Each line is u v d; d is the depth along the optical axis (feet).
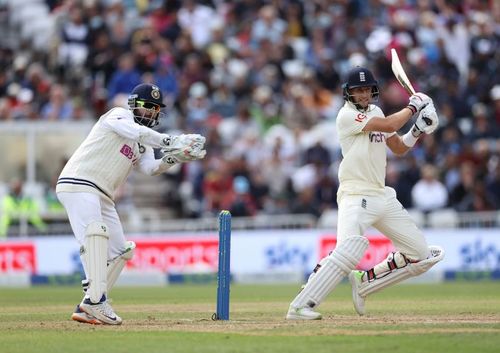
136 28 272.31
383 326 91.40
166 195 246.47
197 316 111.24
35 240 223.92
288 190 238.07
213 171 236.43
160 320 103.65
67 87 267.39
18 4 300.81
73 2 277.23
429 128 102.89
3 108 251.80
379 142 102.53
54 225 225.35
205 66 265.13
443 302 136.77
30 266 223.51
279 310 121.39
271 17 279.08
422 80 257.96
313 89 260.42
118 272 102.89
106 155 99.45
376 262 211.61
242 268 223.30
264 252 222.69
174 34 272.10
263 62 269.03
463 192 229.45
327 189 232.53
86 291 98.99
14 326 97.45
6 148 232.73
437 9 287.48
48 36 289.33
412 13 284.61
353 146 102.27
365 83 101.76
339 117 102.68
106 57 263.49
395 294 161.17
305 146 246.27
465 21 282.97
